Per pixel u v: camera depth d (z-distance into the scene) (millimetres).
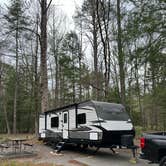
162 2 14383
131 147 12617
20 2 23969
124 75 19484
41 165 11328
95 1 23516
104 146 13594
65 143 15883
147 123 42344
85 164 11797
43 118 19531
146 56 14812
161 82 17391
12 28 23484
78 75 32281
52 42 34062
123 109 14586
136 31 14844
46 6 22031
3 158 12961
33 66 32656
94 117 13789
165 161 8852
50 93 39594
